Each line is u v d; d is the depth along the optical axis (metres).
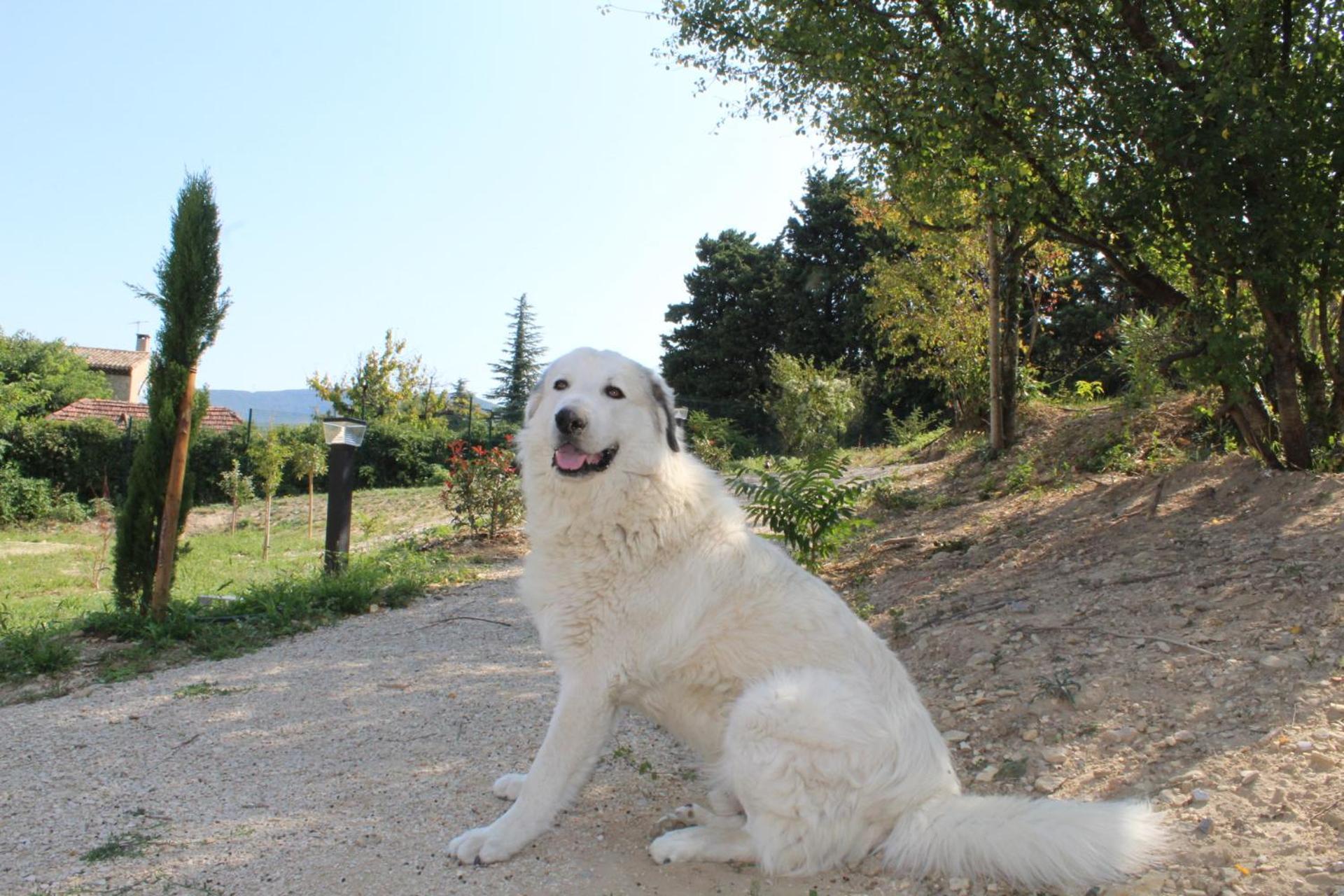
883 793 2.97
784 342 39.25
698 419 25.69
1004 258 14.24
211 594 9.53
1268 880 2.62
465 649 6.87
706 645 3.29
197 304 7.86
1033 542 7.75
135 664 6.75
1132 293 12.12
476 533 12.95
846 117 8.59
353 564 10.43
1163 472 8.91
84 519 23.11
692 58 9.47
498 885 3.05
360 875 3.15
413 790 3.98
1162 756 3.51
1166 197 7.18
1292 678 3.84
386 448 28.94
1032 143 7.53
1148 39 7.13
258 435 26.77
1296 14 7.07
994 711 4.18
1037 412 16.11
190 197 7.80
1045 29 7.25
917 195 8.84
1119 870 2.68
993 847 2.78
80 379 44.25
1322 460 7.39
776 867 2.97
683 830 3.28
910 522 10.52
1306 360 7.99
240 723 5.12
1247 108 6.47
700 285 43.41
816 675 3.03
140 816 3.78
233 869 3.22
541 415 3.57
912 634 5.62
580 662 3.37
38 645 6.95
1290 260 6.84
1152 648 4.42
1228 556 5.63
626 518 3.36
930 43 7.73
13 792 4.12
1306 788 3.05
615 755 4.36
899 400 30.69
